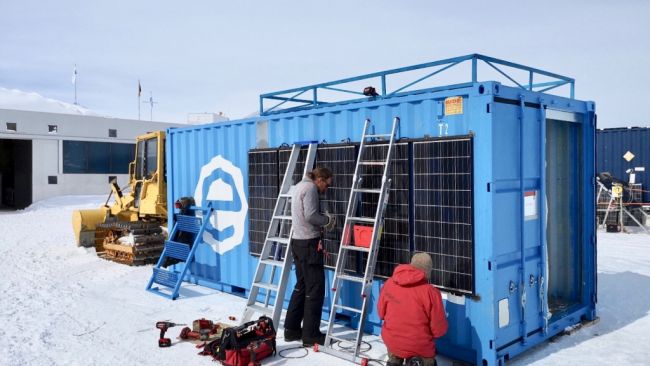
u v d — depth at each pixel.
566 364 4.90
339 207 6.06
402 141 5.35
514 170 5.00
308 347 5.48
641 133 16.31
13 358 5.17
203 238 8.38
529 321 5.21
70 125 26.23
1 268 10.12
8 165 30.02
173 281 7.84
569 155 6.27
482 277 4.75
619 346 5.35
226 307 7.14
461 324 4.96
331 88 6.91
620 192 14.80
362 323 5.06
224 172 7.91
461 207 4.87
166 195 10.26
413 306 4.29
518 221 5.06
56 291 8.12
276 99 7.61
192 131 8.59
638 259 10.20
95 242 12.05
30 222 19.06
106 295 7.89
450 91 4.97
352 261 5.86
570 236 6.30
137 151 11.23
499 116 4.82
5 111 24.31
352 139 5.98
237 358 4.94
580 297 6.22
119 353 5.34
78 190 26.55
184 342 5.69
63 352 5.36
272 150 6.92
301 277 5.64
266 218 7.04
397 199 5.41
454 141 4.91
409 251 5.33
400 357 4.36
